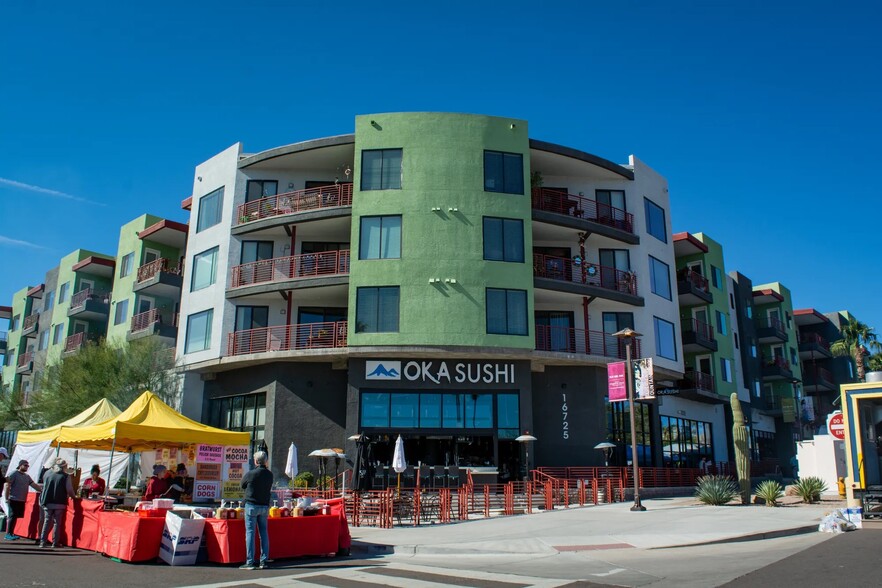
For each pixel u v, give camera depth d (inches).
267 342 1253.7
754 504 887.7
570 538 610.2
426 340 1154.7
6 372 2313.0
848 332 2373.3
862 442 694.5
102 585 384.8
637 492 847.1
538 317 1348.4
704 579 392.2
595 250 1401.3
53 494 557.3
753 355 2070.6
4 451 680.4
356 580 412.5
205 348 1307.8
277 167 1360.7
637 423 1362.0
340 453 1052.5
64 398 1291.8
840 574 377.1
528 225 1239.5
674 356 1438.2
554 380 1258.6
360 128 1258.0
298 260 1284.4
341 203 1279.5
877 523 636.7
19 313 2380.7
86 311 1788.9
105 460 1110.4
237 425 1284.4
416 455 1155.3
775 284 2363.4
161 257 1675.7
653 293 1421.0
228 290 1291.8
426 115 1259.8
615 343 1336.1
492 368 1180.5
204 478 874.8
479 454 1157.7
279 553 507.5
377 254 1198.3
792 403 2026.3
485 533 658.2
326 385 1221.7
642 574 425.4
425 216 1210.0
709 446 1664.6
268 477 478.6
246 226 1310.3
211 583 398.0
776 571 399.2
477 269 1193.4
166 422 699.4
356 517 757.3
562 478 1165.7
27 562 467.5
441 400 1166.3
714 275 1860.2
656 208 1508.4
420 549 562.9
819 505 845.8
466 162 1242.6
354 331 1162.6
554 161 1358.3
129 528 488.7
